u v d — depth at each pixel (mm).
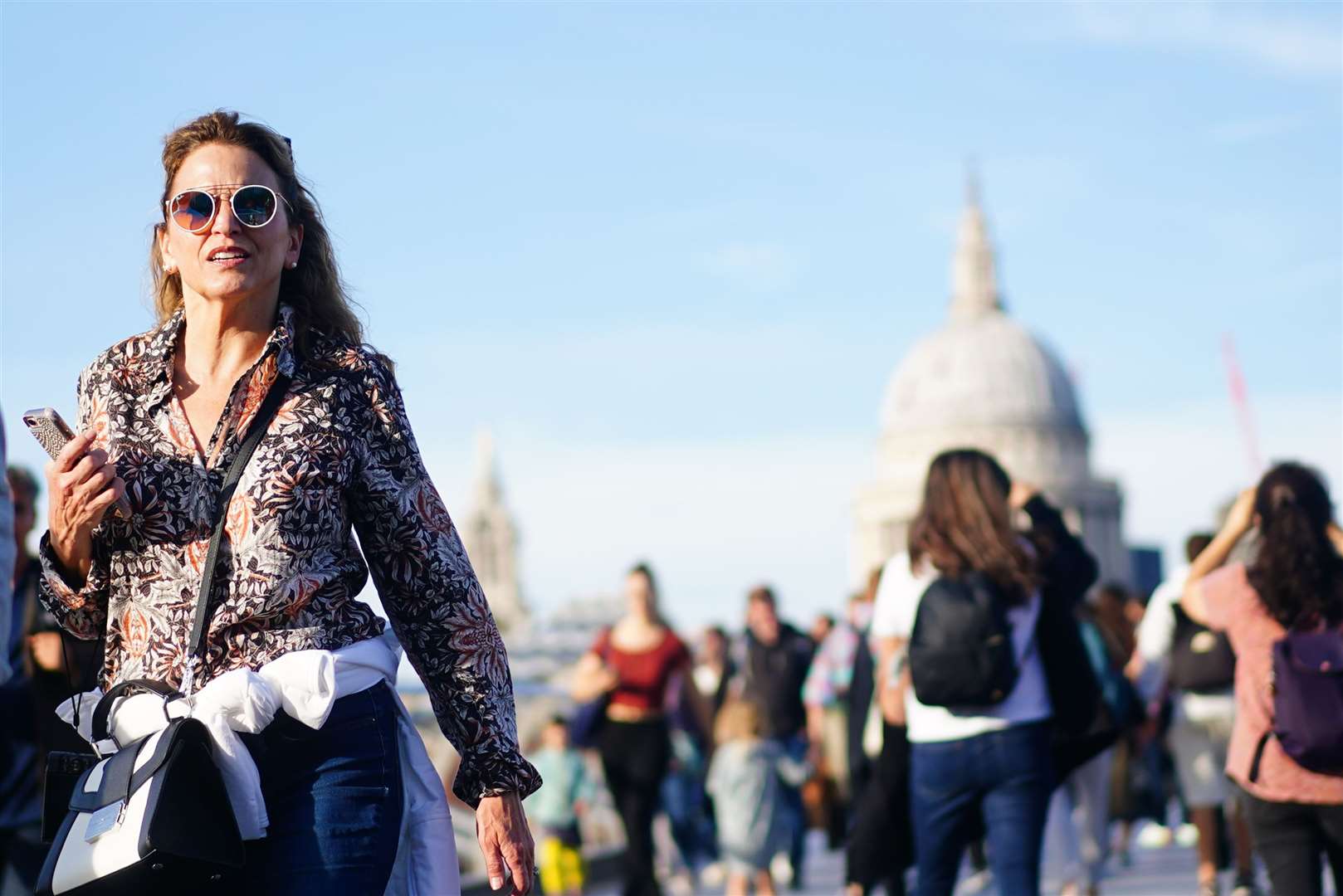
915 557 11625
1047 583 11484
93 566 6371
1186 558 18469
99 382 6488
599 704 19375
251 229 6461
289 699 6121
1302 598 10914
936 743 11438
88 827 6027
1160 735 26969
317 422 6324
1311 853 10945
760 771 22391
